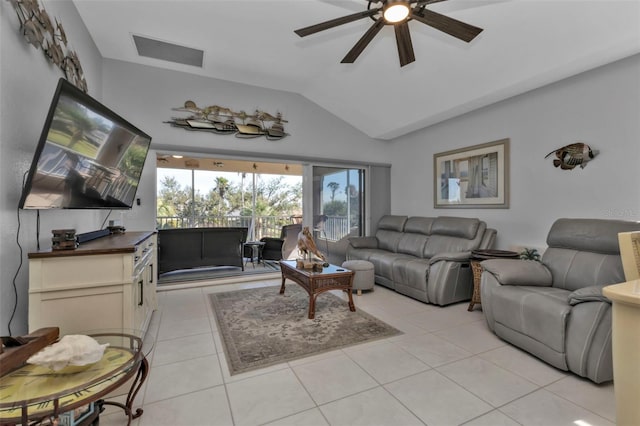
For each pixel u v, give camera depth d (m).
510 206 3.57
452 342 2.38
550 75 2.84
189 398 1.68
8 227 1.57
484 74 3.12
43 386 1.05
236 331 2.61
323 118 5.03
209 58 3.69
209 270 5.00
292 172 7.67
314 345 2.33
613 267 2.14
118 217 3.67
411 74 3.56
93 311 1.69
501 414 1.55
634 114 2.54
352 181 5.40
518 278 2.44
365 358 2.13
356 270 3.72
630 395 0.85
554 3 2.24
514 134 3.52
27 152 1.76
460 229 3.75
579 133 2.91
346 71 3.92
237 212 7.44
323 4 2.66
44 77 1.99
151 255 2.89
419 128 4.79
